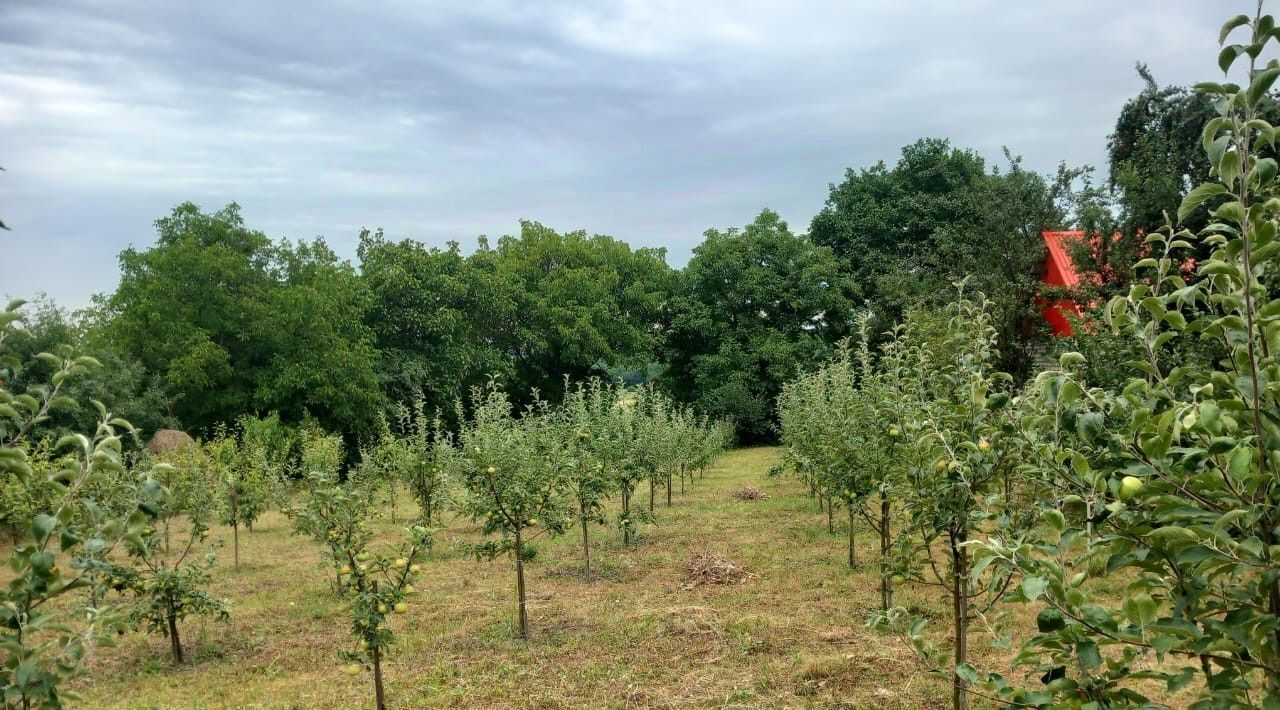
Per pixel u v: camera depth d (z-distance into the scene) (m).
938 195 32.94
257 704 6.00
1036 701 2.12
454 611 8.30
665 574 9.48
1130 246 11.75
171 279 22.81
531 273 32.53
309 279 26.22
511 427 10.64
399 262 27.95
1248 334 1.87
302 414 23.44
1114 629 1.95
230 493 11.78
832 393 9.73
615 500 16.28
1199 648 1.99
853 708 5.28
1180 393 2.62
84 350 20.97
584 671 6.30
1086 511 2.21
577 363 31.91
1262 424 1.88
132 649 7.59
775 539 11.21
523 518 7.41
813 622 7.19
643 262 35.53
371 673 6.55
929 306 19.12
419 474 12.32
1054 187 16.64
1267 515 1.92
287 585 10.16
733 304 32.66
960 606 4.43
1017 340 15.41
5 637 2.13
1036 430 2.63
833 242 34.84
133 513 2.34
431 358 28.22
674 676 6.09
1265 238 1.84
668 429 15.53
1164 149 11.66
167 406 21.72
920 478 4.44
